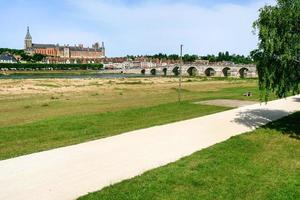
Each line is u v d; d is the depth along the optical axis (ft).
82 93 254.88
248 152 64.28
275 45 77.30
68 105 171.63
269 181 49.29
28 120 121.29
